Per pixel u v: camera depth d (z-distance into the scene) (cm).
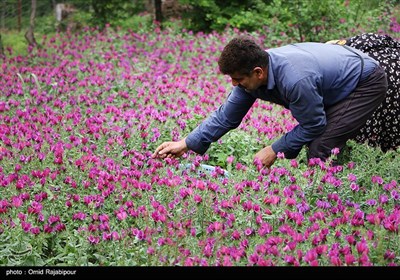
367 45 505
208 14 1166
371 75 443
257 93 430
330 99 443
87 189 430
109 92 716
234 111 450
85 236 375
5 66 915
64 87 737
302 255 325
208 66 888
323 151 445
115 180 423
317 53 429
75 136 541
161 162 456
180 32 1182
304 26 992
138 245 363
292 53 416
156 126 555
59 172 443
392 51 505
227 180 412
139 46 1027
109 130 542
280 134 559
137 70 850
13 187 426
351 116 442
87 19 1355
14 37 1505
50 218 381
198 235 379
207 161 541
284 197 384
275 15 1055
